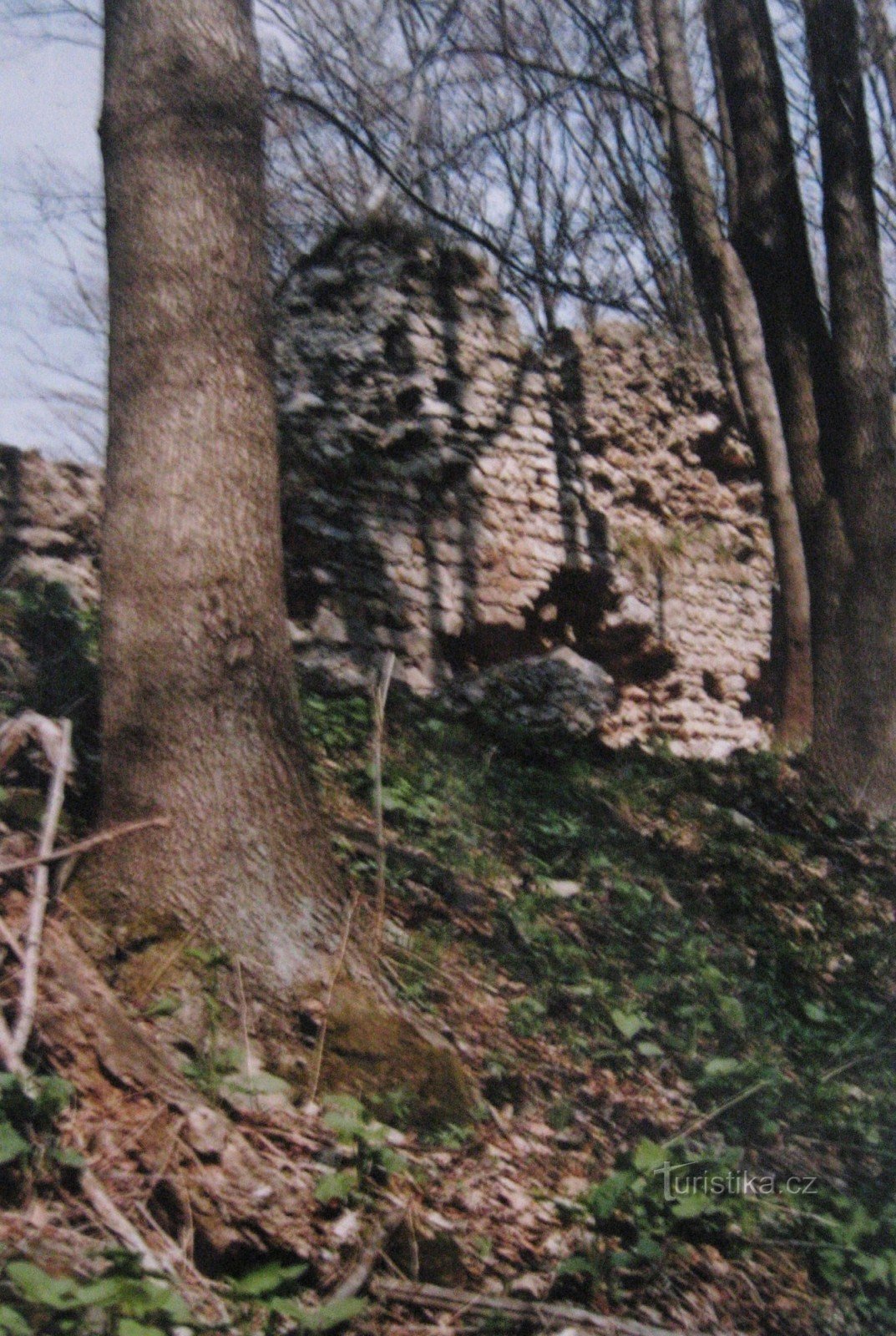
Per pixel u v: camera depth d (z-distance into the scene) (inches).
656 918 237.8
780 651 497.4
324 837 157.6
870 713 394.3
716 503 508.7
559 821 266.1
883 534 399.5
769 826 347.3
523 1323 114.0
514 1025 172.9
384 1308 110.7
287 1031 140.7
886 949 277.3
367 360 393.1
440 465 389.7
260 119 168.4
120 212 161.8
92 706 200.1
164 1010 135.9
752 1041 201.9
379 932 161.3
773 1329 132.6
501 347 424.2
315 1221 115.7
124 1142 116.6
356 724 275.4
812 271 409.1
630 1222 135.6
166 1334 96.7
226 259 160.2
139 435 156.0
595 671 365.1
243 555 154.9
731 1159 150.7
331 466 369.1
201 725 149.3
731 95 409.4
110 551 156.0
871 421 400.8
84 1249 103.4
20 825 155.6
